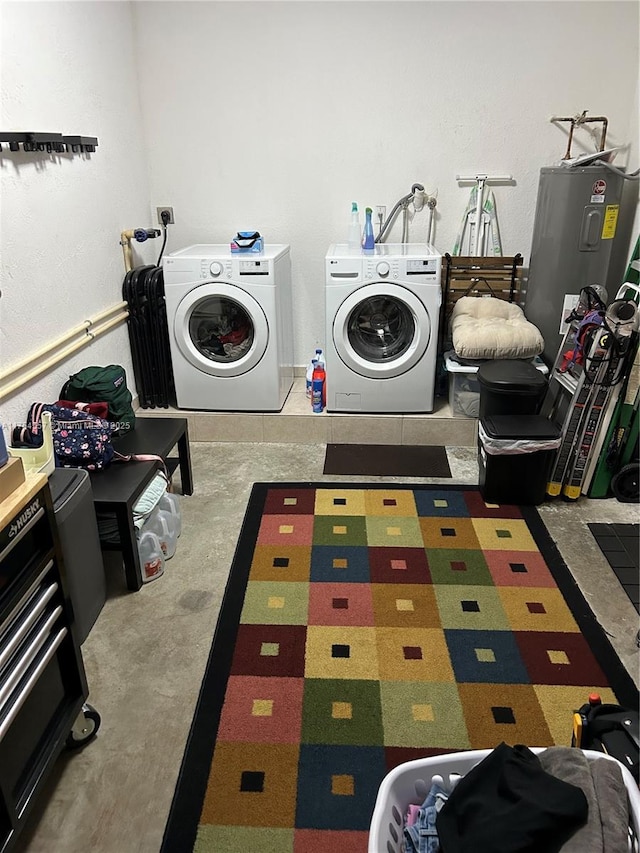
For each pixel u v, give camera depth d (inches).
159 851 57.5
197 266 130.0
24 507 54.3
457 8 133.0
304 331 160.4
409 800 52.4
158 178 150.7
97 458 93.7
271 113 143.6
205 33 139.0
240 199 150.9
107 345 127.9
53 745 59.6
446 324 150.0
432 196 146.6
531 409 118.5
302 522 109.7
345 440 140.5
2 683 51.6
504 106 139.0
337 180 147.6
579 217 129.3
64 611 62.2
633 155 136.9
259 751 67.1
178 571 97.1
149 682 76.4
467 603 89.7
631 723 55.1
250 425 140.6
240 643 82.2
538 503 114.3
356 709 72.3
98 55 122.7
